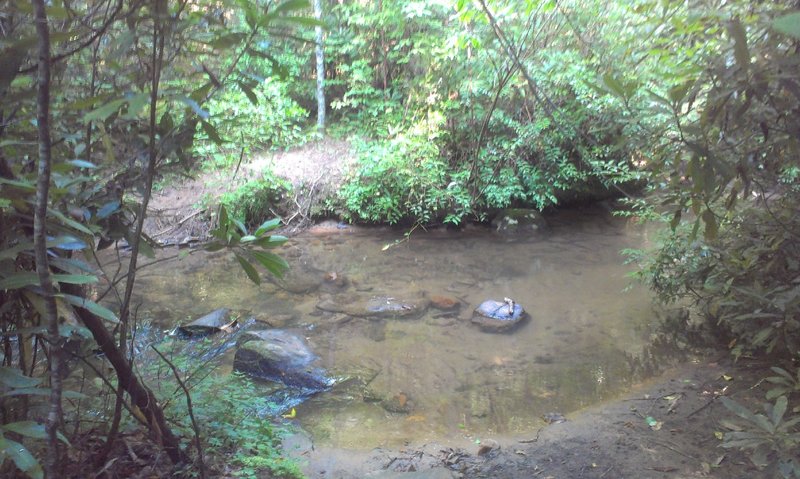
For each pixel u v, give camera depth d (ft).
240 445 11.15
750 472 10.72
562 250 30.58
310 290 25.17
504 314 21.42
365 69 36.42
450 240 32.83
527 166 33.68
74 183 7.36
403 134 34.58
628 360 17.94
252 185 32.78
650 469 11.25
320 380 17.10
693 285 18.07
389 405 15.79
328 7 35.58
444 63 33.22
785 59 6.91
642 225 33.94
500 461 12.17
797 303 12.01
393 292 24.81
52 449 5.76
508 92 30.76
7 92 6.12
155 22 6.45
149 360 15.26
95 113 5.41
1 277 6.20
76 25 7.00
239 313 22.49
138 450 9.77
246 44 6.89
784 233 12.71
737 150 9.01
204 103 7.68
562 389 16.46
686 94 8.19
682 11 8.13
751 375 14.75
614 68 10.62
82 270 6.91
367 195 33.73
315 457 12.53
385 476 11.28
